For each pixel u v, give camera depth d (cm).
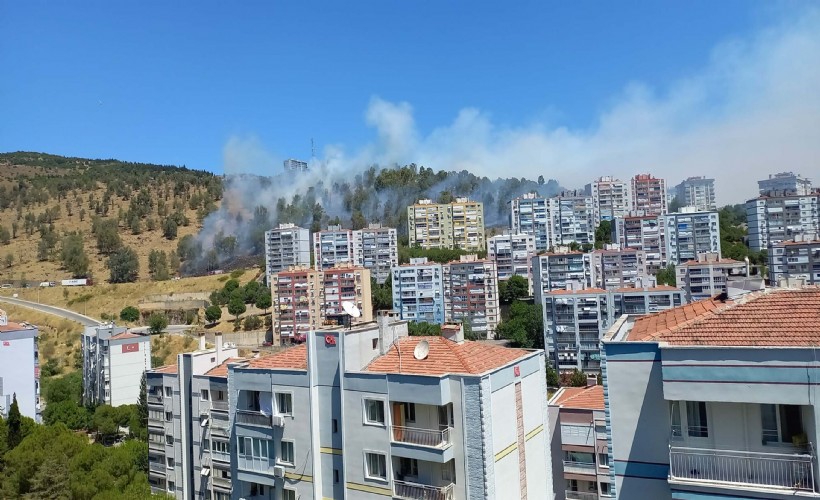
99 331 12306
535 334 13875
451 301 16375
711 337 2102
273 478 3781
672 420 2144
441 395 3155
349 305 4044
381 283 19812
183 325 18388
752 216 19638
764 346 1934
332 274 16500
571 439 4666
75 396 13050
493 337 15725
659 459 2148
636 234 18538
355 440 3450
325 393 3600
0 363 7825
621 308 12719
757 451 2019
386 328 3834
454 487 3203
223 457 5231
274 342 16688
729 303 2367
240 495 3972
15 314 19050
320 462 3612
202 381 5478
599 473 4531
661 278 15700
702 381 2012
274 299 16712
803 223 18875
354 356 3591
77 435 5878
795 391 1884
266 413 3838
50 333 17488
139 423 9869
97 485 4859
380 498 3347
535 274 16462
